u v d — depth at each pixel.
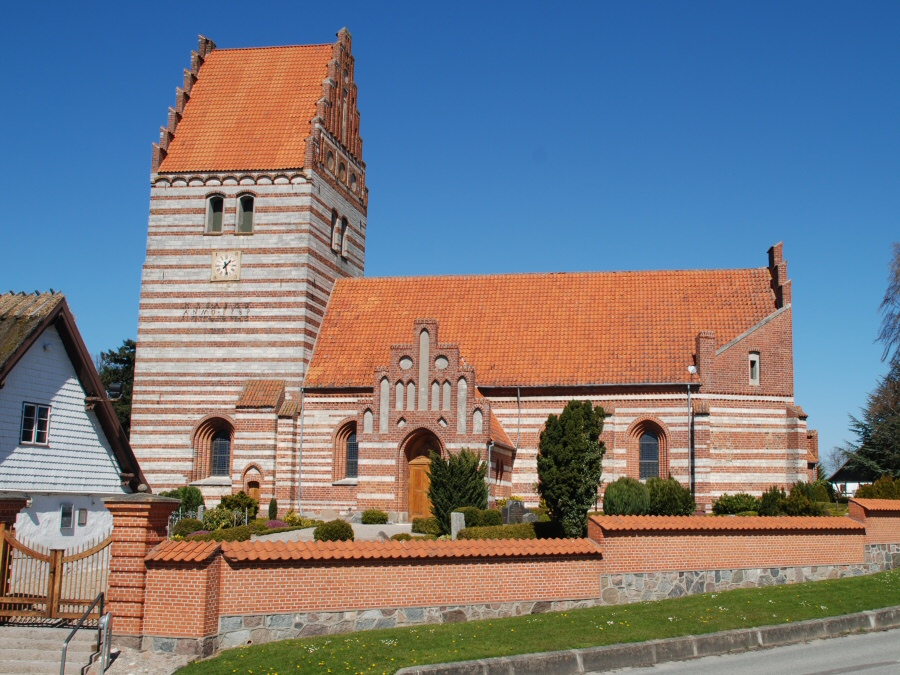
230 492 52.69
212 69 60.06
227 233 54.84
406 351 48.72
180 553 23.11
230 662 22.03
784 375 51.16
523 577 27.20
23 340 33.16
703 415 48.81
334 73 58.25
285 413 51.94
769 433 50.38
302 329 53.62
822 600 28.50
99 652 22.41
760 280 54.16
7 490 33.72
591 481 38.25
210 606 23.03
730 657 23.50
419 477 48.53
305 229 54.28
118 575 23.17
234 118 57.44
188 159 55.97
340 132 59.31
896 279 63.66
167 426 53.91
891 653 23.28
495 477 48.03
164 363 54.31
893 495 43.41
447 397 47.78
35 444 35.12
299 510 51.72
